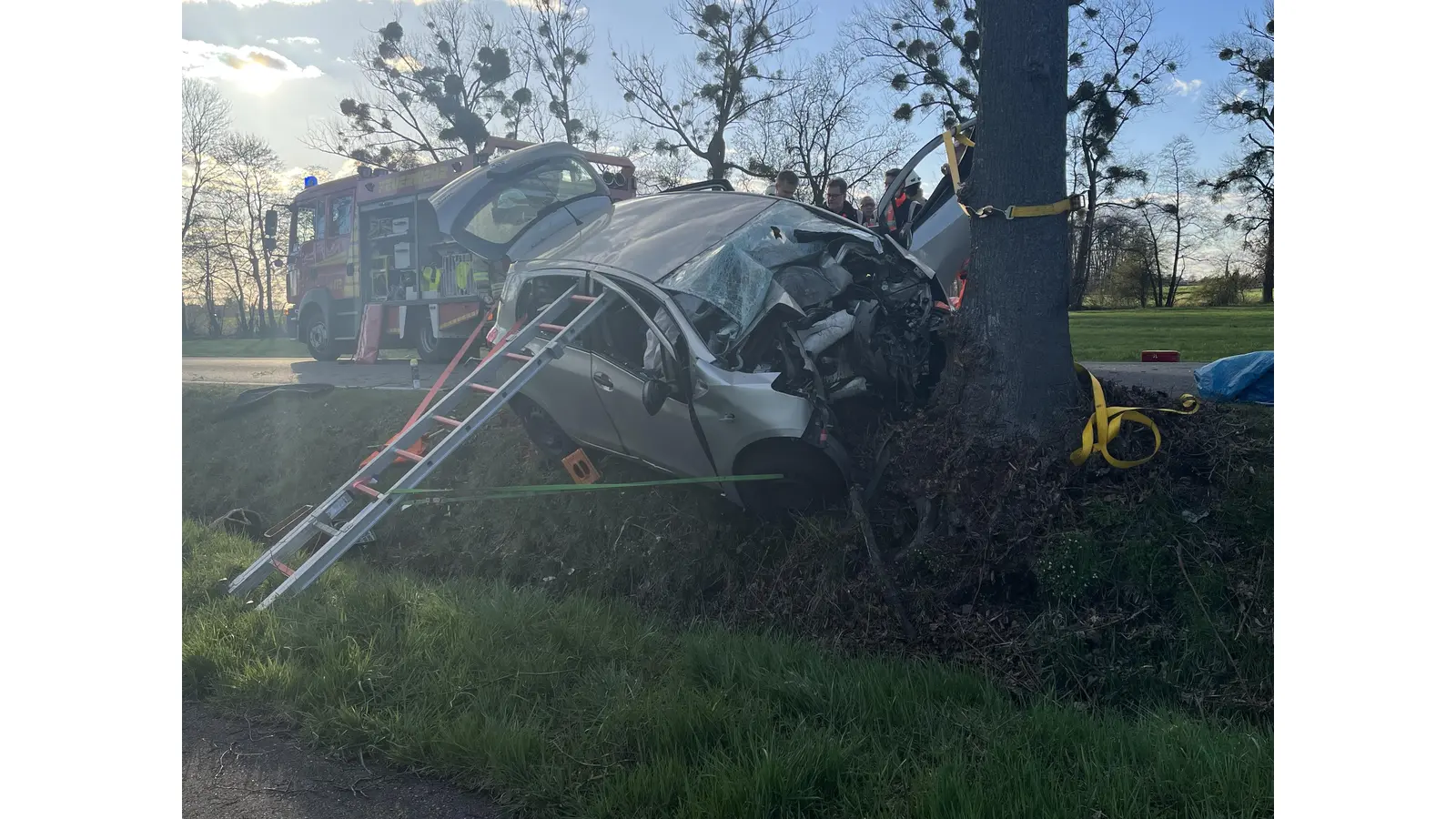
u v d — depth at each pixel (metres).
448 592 5.90
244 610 5.66
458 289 13.87
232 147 43.78
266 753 4.00
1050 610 5.00
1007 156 5.38
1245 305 42.81
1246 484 5.17
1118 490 5.31
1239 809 3.19
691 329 6.18
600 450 7.13
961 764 3.52
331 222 16.75
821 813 3.35
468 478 8.41
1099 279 48.00
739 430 5.91
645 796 3.42
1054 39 5.33
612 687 4.39
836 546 5.79
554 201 10.28
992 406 5.50
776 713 4.09
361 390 11.11
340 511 6.53
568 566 7.16
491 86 30.98
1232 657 4.58
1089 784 3.38
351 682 4.46
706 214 7.16
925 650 5.06
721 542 6.55
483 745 3.82
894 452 5.83
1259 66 40.34
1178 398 6.14
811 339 5.95
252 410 11.23
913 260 6.81
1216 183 44.19
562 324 7.11
